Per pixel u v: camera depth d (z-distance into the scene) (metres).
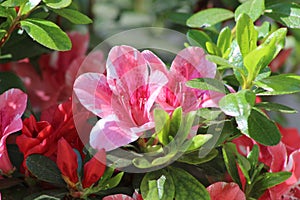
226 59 0.67
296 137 0.72
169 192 0.61
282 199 0.67
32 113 0.72
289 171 0.66
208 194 0.62
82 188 0.63
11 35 0.75
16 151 0.68
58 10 0.68
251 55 0.62
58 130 0.64
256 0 0.71
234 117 0.66
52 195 0.63
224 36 0.69
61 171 0.62
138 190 0.63
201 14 0.76
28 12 0.67
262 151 0.69
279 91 0.63
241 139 0.69
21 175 0.66
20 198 0.65
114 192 0.64
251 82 0.64
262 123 0.63
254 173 0.66
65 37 0.65
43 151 0.64
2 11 0.66
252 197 0.66
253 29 0.64
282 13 0.73
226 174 0.68
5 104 0.65
